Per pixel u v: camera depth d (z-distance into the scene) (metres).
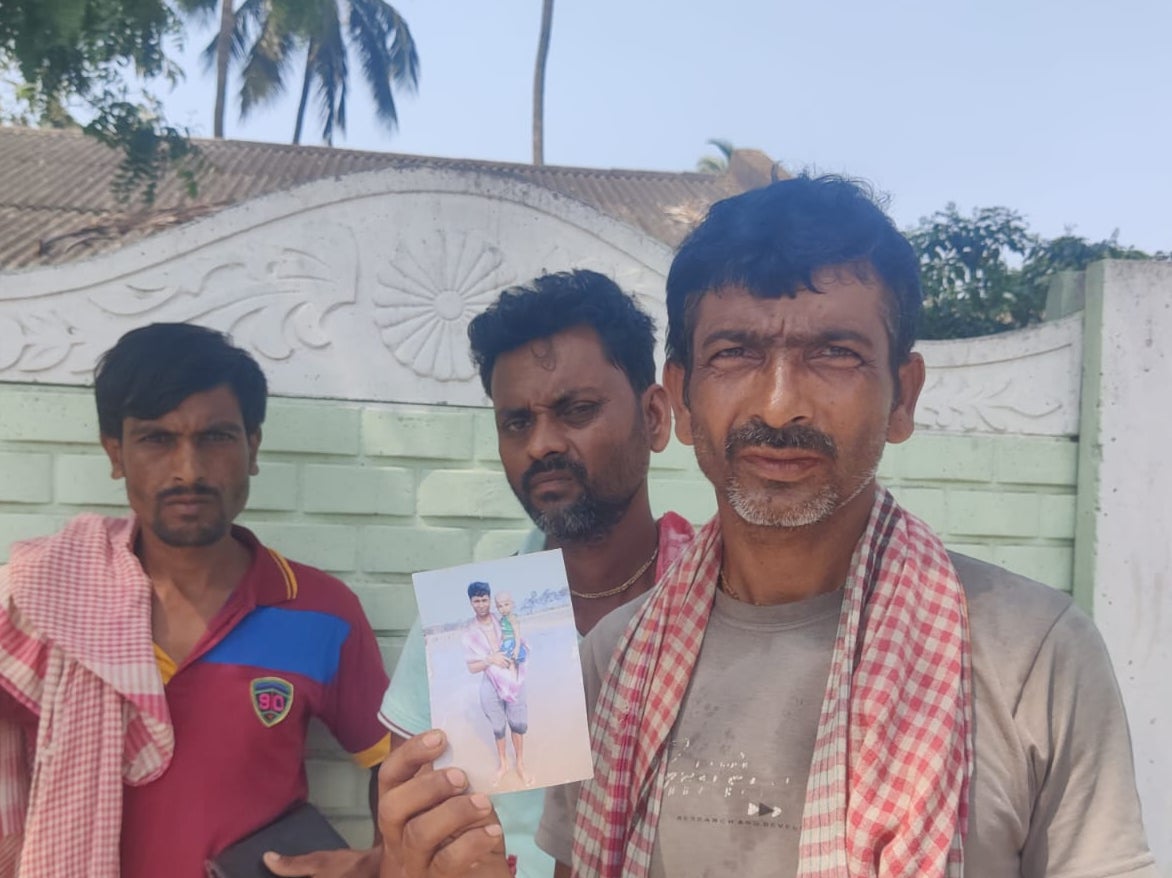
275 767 2.13
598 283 1.91
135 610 2.06
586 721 1.20
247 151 10.11
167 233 2.63
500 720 1.19
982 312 5.74
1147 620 3.02
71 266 2.59
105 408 2.13
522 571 1.25
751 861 1.13
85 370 2.59
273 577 2.26
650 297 2.89
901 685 1.09
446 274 2.78
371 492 2.74
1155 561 3.03
